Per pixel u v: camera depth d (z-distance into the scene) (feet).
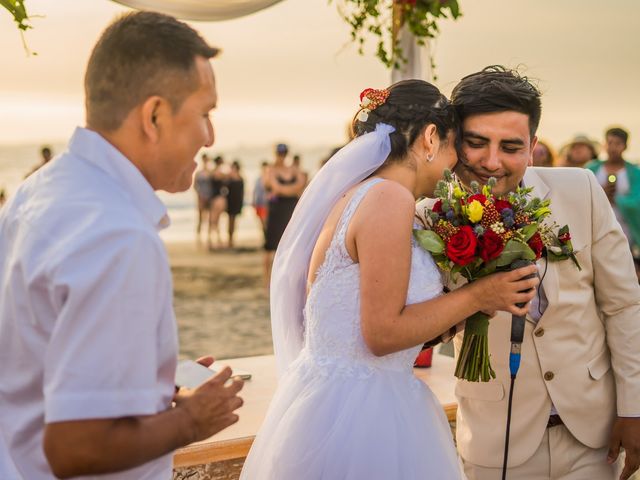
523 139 6.46
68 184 4.27
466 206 5.98
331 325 5.91
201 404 4.33
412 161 6.21
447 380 9.41
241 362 10.11
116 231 3.97
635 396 6.92
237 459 8.14
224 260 52.29
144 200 4.37
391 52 12.16
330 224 6.04
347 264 5.81
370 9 11.87
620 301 7.01
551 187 7.07
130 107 4.35
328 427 5.81
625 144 21.94
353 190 6.05
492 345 7.06
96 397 3.80
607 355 7.30
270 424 6.28
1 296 4.45
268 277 39.22
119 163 4.35
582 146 23.72
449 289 6.72
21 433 4.44
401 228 5.54
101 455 3.86
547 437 7.10
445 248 5.90
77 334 3.84
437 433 6.08
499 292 5.69
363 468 5.69
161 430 4.12
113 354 3.85
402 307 5.57
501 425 7.11
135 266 3.96
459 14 12.07
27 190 4.51
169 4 11.42
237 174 60.54
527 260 5.85
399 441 5.80
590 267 7.00
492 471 7.20
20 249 4.20
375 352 5.59
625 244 7.08
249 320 29.99
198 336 26.78
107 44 4.39
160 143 4.43
